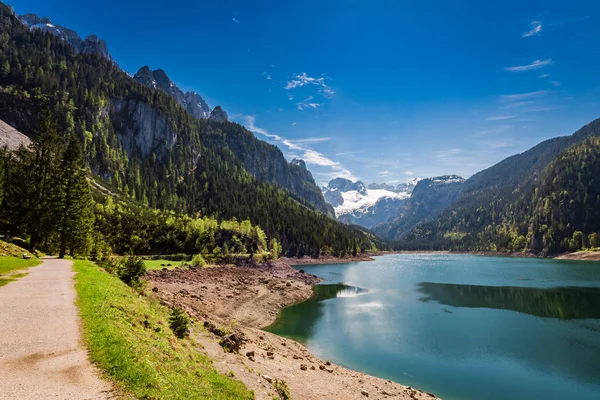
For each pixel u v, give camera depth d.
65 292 21.77
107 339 13.87
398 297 69.06
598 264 145.50
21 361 11.70
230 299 55.88
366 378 28.42
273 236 190.38
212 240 124.88
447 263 170.50
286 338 40.28
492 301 64.19
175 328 21.69
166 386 11.79
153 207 197.25
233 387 15.57
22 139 153.62
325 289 80.44
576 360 34.25
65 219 54.16
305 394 20.55
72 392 9.97
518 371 31.88
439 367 32.88
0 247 43.09
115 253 104.38
